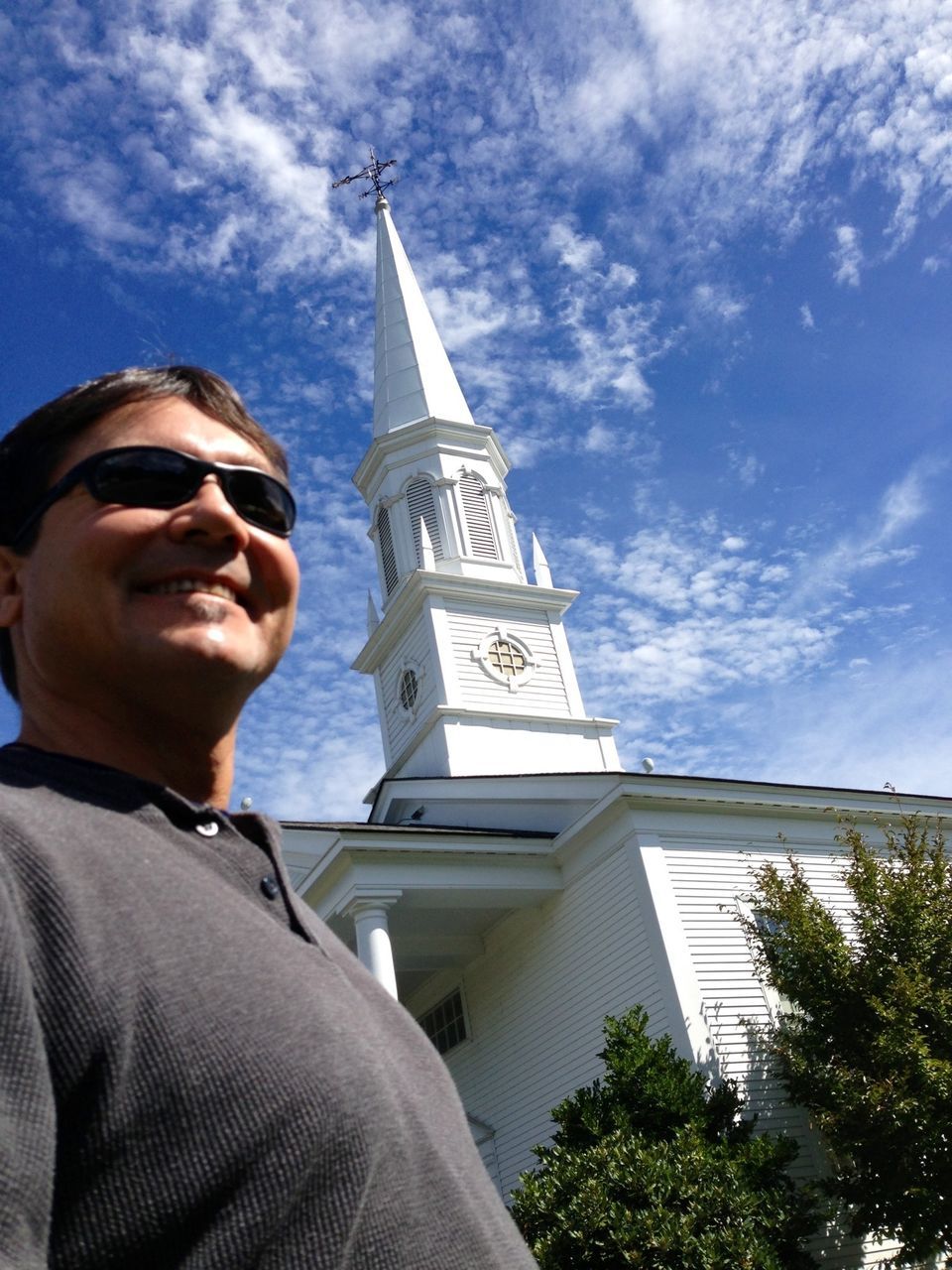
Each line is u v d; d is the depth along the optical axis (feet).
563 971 54.29
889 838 52.42
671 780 54.19
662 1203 35.29
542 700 79.82
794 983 46.50
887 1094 41.52
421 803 67.46
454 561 85.15
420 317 101.60
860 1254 45.52
